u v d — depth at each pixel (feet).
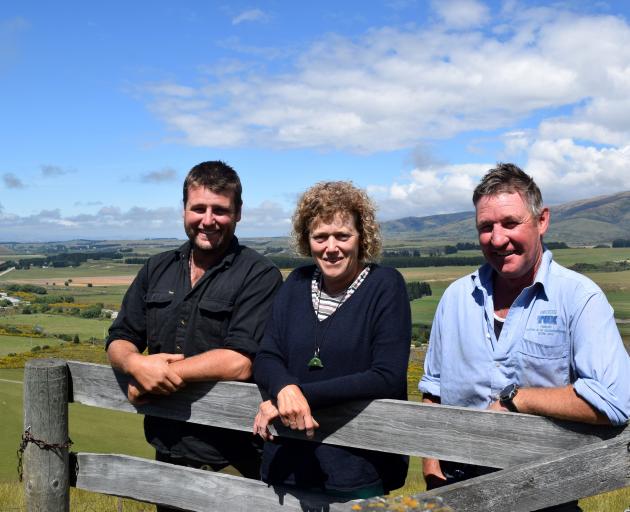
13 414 100.42
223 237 11.91
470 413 8.83
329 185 10.03
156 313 12.13
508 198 9.52
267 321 11.01
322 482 9.87
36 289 554.46
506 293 10.12
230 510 10.49
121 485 11.51
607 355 8.61
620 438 8.04
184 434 11.68
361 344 9.80
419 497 7.36
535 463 7.98
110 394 11.68
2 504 24.44
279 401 9.29
